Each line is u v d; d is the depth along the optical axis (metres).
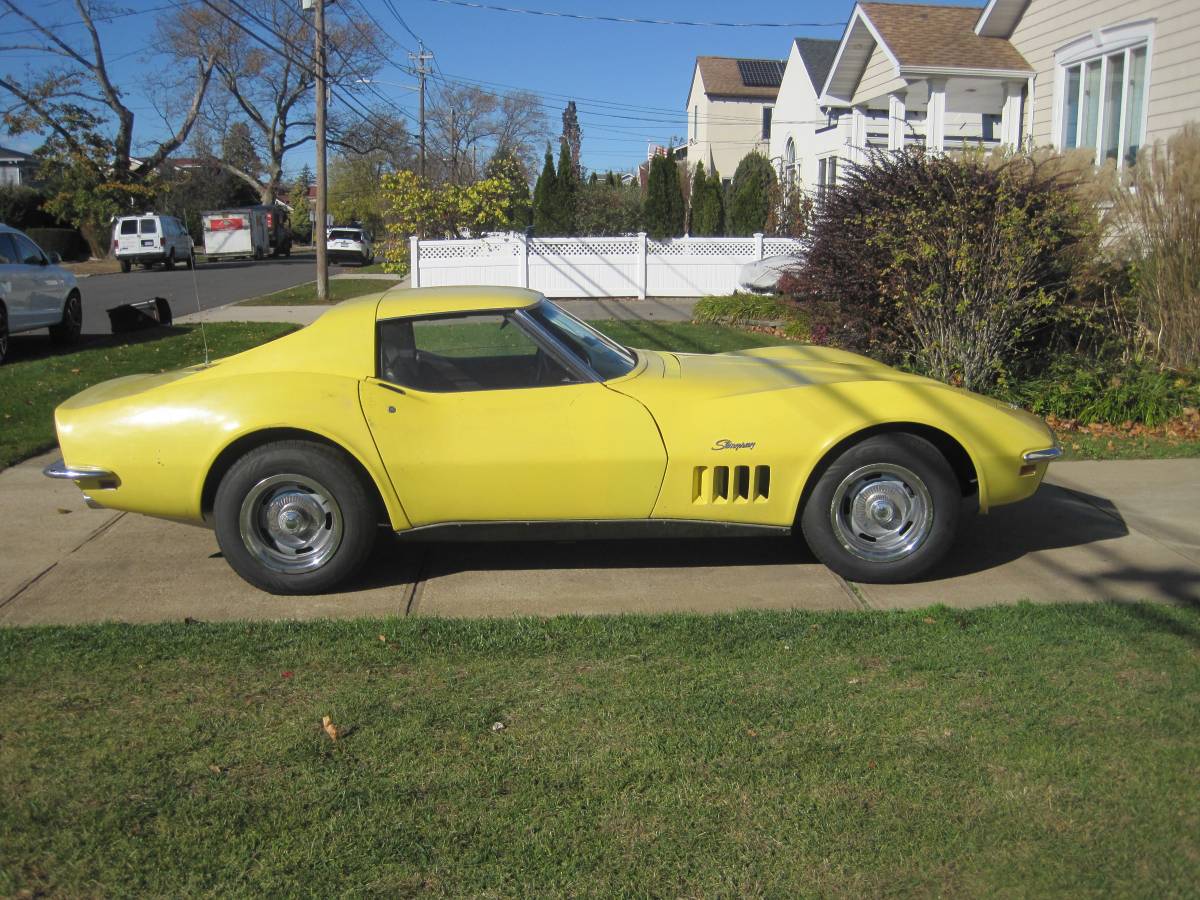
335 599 4.85
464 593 4.93
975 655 4.07
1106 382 8.62
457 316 4.94
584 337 5.21
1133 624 4.36
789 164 29.34
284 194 81.56
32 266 13.66
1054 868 2.77
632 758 3.33
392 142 59.53
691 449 4.76
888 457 4.82
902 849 2.85
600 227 31.52
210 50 47.72
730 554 5.48
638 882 2.73
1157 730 3.46
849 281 9.69
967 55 16.30
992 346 8.79
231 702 3.75
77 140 46.00
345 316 4.96
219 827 2.97
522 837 2.92
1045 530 5.81
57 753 3.39
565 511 4.82
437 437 4.72
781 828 2.95
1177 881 2.71
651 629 4.37
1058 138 15.46
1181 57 12.48
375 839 2.91
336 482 4.73
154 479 4.77
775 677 3.91
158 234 39.38
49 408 9.45
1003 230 8.36
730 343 13.67
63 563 5.36
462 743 3.44
